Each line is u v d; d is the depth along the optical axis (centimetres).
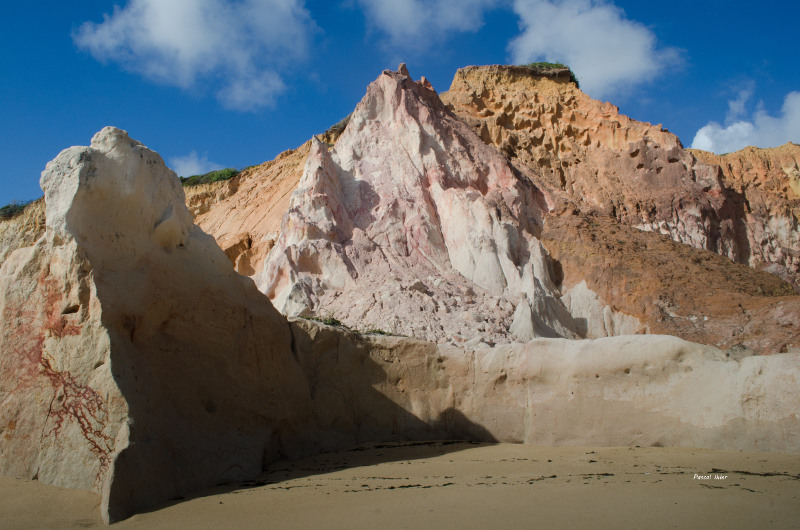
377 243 3073
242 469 1191
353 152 3488
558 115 4622
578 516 795
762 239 4578
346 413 1538
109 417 1005
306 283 2734
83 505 941
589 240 3344
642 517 781
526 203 3606
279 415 1374
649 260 3228
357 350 1602
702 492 884
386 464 1265
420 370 1598
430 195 3362
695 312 2953
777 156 5675
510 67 4809
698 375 1266
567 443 1370
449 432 1537
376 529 779
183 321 1252
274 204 4150
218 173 6016
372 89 3709
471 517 807
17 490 995
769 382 1171
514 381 1490
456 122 3997
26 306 1141
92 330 1067
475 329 2541
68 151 1183
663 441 1265
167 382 1170
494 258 3047
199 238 1392
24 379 1102
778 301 2814
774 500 834
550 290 3111
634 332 2981
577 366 1399
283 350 1461
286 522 830
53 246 1137
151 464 1004
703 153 5725
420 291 2744
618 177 4306
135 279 1172
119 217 1206
